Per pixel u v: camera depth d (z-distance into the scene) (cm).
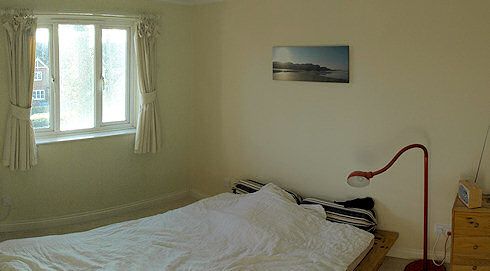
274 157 474
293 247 343
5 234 433
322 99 431
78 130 471
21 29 407
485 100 358
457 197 358
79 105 471
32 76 419
